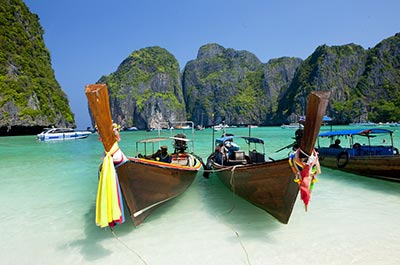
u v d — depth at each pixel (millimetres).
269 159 11219
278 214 6277
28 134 57781
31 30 68500
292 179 5602
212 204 7969
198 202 8180
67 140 40344
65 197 9148
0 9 60219
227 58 189000
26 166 15656
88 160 18125
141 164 5922
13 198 9023
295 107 128125
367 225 6305
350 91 125812
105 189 5066
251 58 192125
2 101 50188
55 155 21016
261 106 156375
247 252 5238
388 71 123312
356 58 133625
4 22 59906
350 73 130500
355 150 11633
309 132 4750
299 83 136750
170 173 6984
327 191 9102
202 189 9742
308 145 4867
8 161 17797
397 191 9023
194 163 10008
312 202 7965
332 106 120062
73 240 5930
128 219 6934
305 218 6754
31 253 5445
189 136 45938
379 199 8172
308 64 141125
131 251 5391
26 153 22531
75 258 5219
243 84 169875
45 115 57000
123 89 159125
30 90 56156
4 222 6973
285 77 167500
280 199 6070
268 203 6453
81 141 38000
